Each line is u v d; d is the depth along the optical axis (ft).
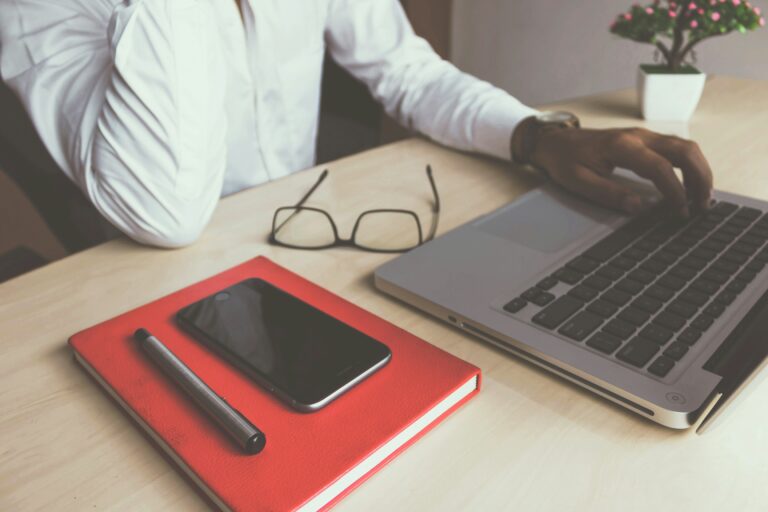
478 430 1.24
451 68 3.35
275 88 3.39
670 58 3.14
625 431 1.24
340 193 2.37
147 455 1.18
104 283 1.78
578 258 1.72
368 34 3.52
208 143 1.92
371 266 1.85
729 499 1.08
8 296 1.72
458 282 1.63
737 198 2.12
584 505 1.07
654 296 1.52
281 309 1.51
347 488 1.09
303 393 1.21
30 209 6.04
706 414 1.19
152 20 1.75
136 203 1.85
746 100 3.47
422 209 2.23
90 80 2.12
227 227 2.11
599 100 3.54
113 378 1.30
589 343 1.35
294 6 3.29
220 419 1.15
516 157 2.57
